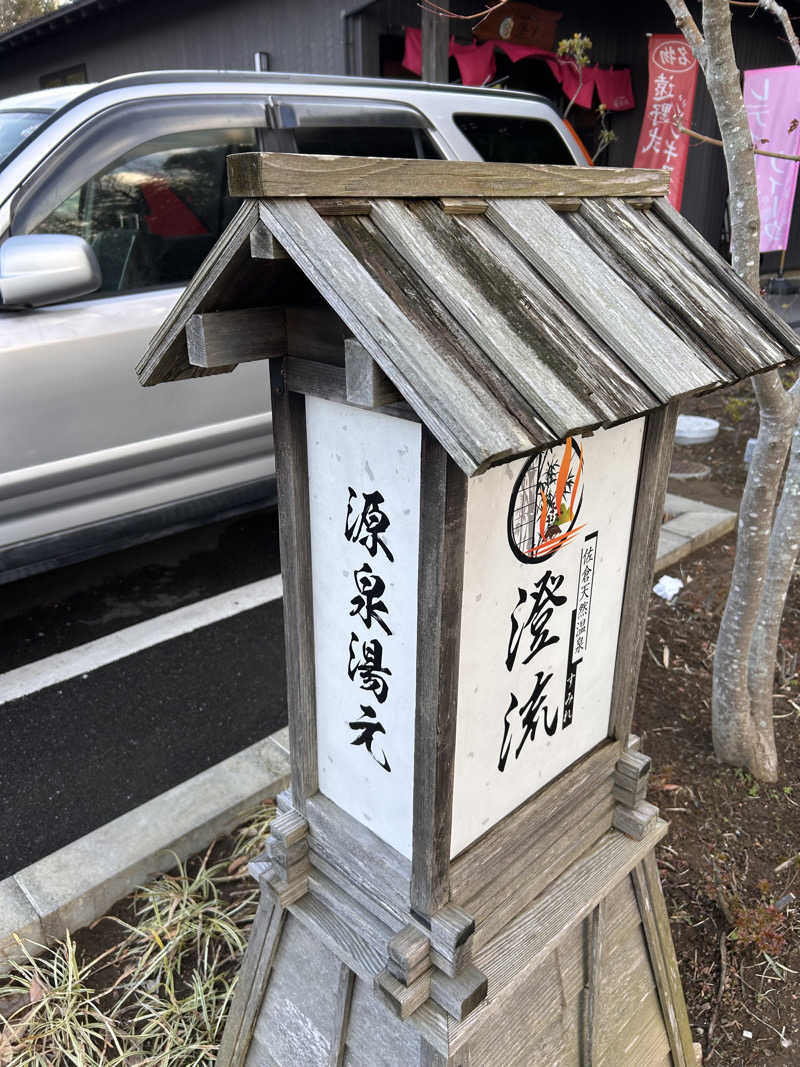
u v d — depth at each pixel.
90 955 1.87
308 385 1.01
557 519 1.10
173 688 2.89
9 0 13.96
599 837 1.46
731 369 1.06
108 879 1.95
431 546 0.91
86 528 3.04
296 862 1.31
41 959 1.84
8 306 2.70
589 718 1.36
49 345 2.71
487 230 0.98
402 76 7.27
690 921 2.02
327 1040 1.35
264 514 4.45
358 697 1.15
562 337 0.89
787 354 1.17
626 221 1.19
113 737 2.63
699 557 3.86
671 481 4.86
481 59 6.40
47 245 2.55
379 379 0.80
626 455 1.20
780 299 7.35
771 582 2.32
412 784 1.10
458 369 0.76
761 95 4.91
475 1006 1.12
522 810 1.23
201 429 3.20
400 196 0.91
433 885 1.09
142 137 2.88
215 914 1.95
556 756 1.30
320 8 6.05
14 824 2.26
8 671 3.00
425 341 0.77
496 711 1.11
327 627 1.17
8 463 2.71
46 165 2.71
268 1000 1.46
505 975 1.18
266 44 6.69
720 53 1.71
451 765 1.04
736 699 2.38
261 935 1.41
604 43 7.52
